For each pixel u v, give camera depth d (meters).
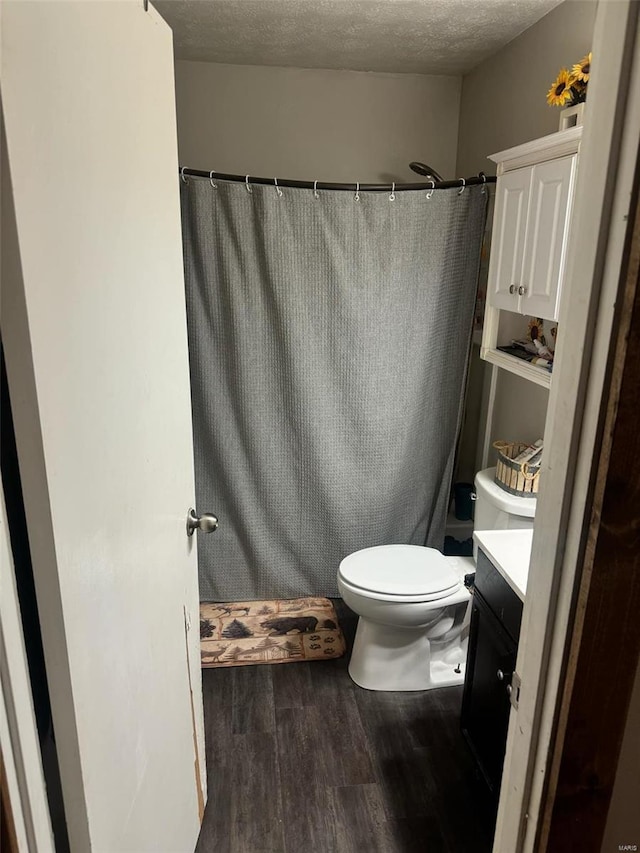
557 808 0.74
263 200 2.18
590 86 0.60
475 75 2.73
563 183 1.58
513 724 0.82
